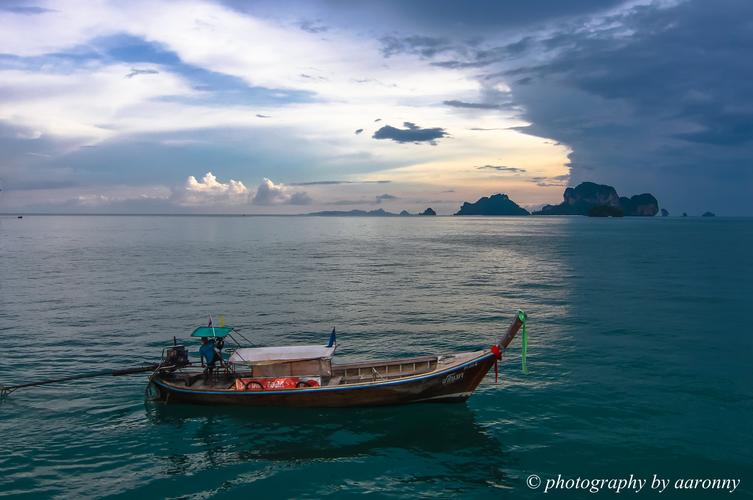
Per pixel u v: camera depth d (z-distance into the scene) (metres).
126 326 33.22
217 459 16.81
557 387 22.31
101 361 26.14
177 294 45.09
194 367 22.64
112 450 17.31
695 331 31.73
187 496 14.74
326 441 17.94
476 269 65.06
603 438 17.77
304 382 20.00
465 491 14.93
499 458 16.66
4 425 19.02
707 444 17.25
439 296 44.75
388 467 16.25
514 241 123.19
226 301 41.97
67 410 20.39
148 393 21.45
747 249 94.25
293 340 30.39
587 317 35.88
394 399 20.27
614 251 91.50
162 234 154.50
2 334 31.11
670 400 20.81
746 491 14.72
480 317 36.31
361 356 27.34
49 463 16.42
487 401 20.97
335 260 76.62
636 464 16.14
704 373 23.97
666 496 14.55
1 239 122.88
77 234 150.00
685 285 50.22
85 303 40.75
